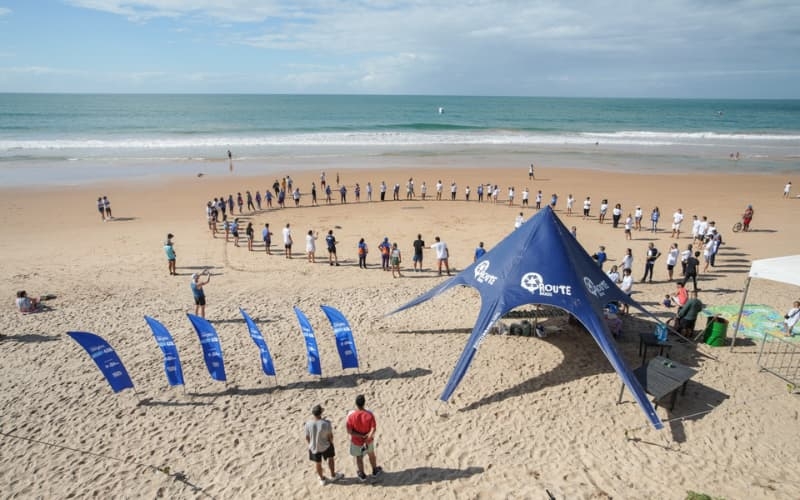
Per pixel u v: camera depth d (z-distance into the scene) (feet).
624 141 215.51
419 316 44.65
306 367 35.63
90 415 30.12
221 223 81.61
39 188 103.55
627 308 44.70
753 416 29.45
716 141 219.20
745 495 23.44
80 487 24.53
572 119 375.86
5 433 28.40
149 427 29.07
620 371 29.68
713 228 66.23
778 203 97.30
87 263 60.23
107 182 111.45
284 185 100.73
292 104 588.50
